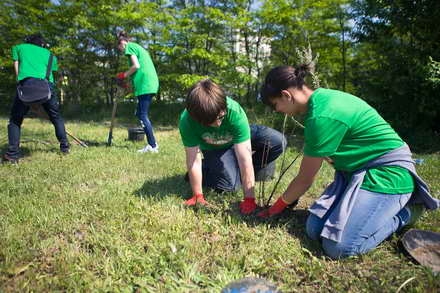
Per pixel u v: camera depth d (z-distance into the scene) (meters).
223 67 10.23
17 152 4.28
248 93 10.81
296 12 9.28
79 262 1.97
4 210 2.66
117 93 5.32
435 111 6.34
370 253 2.10
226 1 10.27
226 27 10.30
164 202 2.82
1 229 2.30
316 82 2.32
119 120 9.96
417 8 6.32
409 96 6.62
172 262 1.93
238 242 2.21
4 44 11.54
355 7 7.17
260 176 3.54
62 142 4.69
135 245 2.12
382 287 1.77
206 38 9.90
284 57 10.33
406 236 2.17
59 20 11.20
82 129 7.54
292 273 1.94
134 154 4.73
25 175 3.61
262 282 1.58
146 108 5.01
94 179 3.50
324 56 9.64
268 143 3.17
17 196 2.92
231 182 3.14
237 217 2.54
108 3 10.85
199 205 2.73
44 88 4.28
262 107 9.61
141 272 1.87
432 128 6.90
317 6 9.26
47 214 2.54
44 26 11.20
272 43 10.35
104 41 11.23
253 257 2.03
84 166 4.00
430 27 6.57
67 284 1.78
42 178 3.51
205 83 2.26
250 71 10.53
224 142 2.93
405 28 6.71
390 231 2.15
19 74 4.29
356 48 9.52
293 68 2.12
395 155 2.11
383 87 6.82
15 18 11.39
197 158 2.84
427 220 2.56
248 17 9.82
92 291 1.72
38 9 11.41
